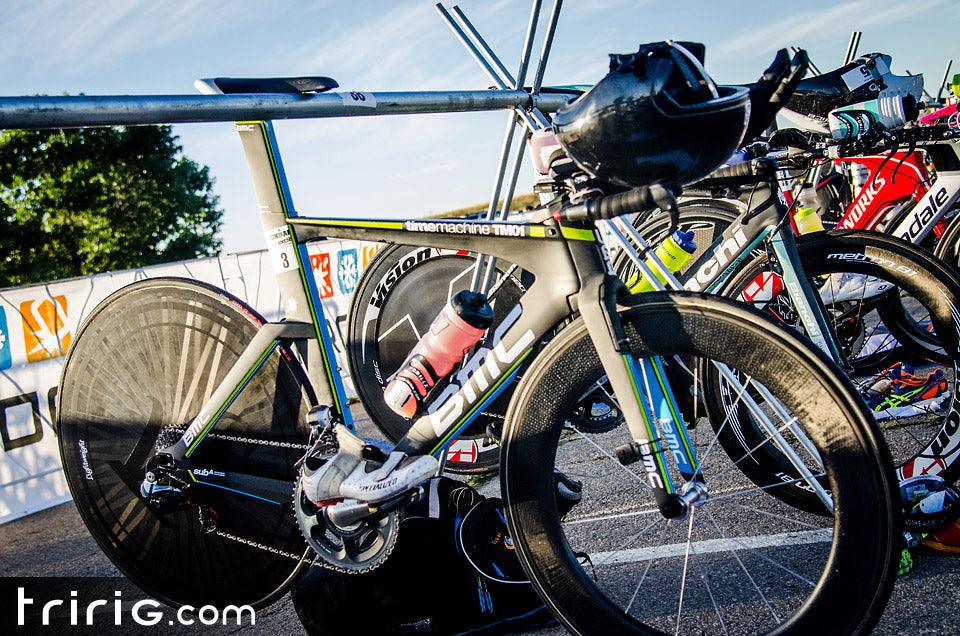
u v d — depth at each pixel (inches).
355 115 67.8
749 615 67.4
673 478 57.6
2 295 207.0
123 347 83.4
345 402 72.1
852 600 50.1
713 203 96.9
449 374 63.6
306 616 75.5
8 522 197.3
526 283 90.2
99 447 85.1
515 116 78.2
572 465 123.2
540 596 58.7
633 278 93.8
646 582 77.9
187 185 1071.6
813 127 100.8
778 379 51.8
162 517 82.8
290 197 70.4
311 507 69.2
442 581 72.6
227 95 60.7
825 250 80.4
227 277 250.2
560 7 74.7
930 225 112.6
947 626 61.5
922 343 107.7
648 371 55.6
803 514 86.3
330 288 243.6
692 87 44.6
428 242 63.8
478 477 124.8
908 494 73.3
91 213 970.7
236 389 73.9
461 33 78.4
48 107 53.7
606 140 45.8
